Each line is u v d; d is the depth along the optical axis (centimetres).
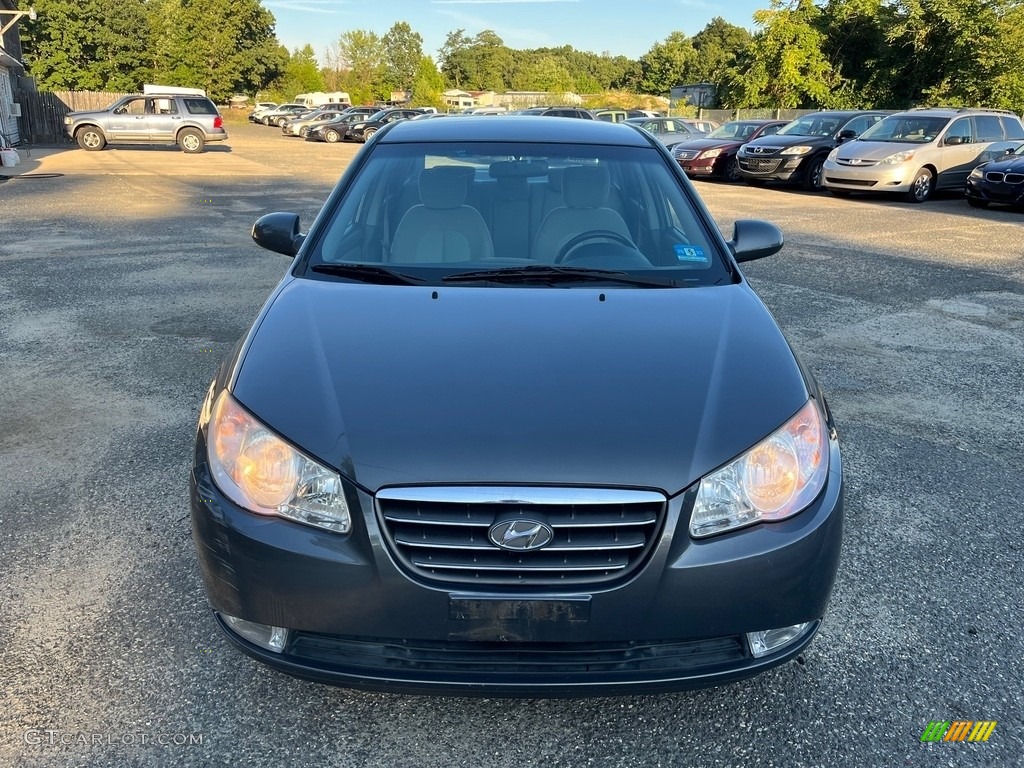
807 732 221
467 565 191
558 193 329
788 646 208
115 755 210
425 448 197
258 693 232
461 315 256
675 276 294
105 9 5638
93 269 775
